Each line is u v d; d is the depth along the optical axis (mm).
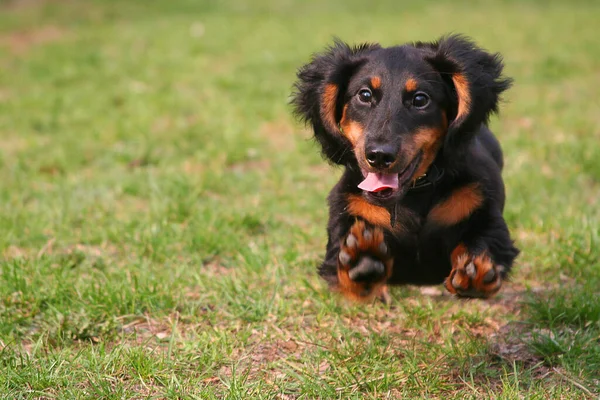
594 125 11570
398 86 4824
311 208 8477
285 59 16906
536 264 6957
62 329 5730
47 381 4977
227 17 24562
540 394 4734
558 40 19109
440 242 5027
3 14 24094
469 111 4793
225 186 9250
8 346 5457
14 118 12367
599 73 15445
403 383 5035
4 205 8570
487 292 4672
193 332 5809
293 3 28359
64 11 24688
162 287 6395
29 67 16438
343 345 5609
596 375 5082
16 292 6324
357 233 4645
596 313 5789
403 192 4699
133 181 9297
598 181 9250
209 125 11867
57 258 7145
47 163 10102
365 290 4824
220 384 5098
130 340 5719
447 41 4988
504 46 18438
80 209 8406
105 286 6254
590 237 7234
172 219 8148
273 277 6707
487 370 5188
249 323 5992
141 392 4977
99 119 12344
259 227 8047
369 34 20203
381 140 4586
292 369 5281
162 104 13164
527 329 5871
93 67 16438
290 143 11219
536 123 11766
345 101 5066
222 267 7145
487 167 5203
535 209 8195
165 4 26922
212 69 16312
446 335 5727
